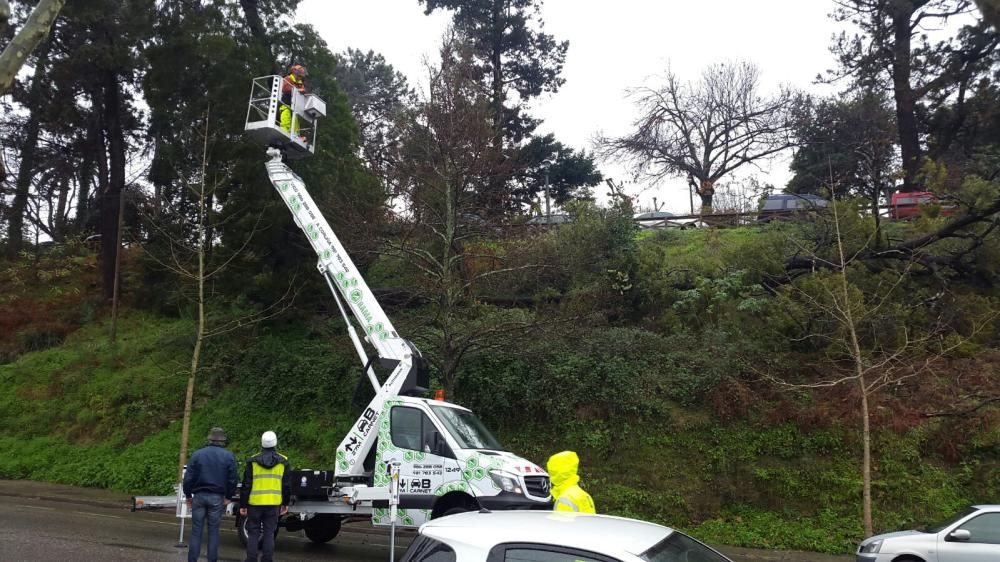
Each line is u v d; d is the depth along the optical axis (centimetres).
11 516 1359
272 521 925
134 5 2370
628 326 1917
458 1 3856
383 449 1074
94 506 1598
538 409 1673
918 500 1346
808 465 1434
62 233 3472
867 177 2386
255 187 2006
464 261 1639
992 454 1397
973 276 1809
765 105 4222
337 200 1784
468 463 1019
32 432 2050
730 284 1886
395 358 1170
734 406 1555
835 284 1503
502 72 3875
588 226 2053
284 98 1388
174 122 2200
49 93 2658
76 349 2377
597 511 1439
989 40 2739
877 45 3206
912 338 1591
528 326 1509
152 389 2083
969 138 2947
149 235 2542
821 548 1283
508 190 1842
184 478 895
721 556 467
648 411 1584
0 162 738
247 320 2016
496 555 415
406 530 1220
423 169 1563
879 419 1469
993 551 948
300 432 1827
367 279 2008
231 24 2195
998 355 1586
